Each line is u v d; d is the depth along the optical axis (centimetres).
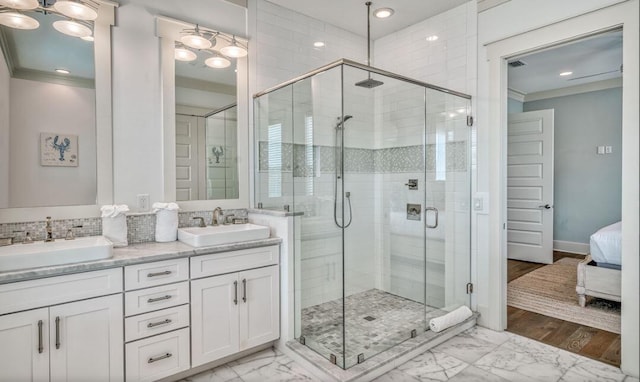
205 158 279
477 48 302
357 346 247
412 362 243
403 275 331
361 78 301
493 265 293
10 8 207
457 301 312
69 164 225
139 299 201
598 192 534
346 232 298
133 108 247
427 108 321
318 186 286
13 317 167
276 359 247
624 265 226
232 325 237
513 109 578
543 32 265
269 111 299
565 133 561
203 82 278
